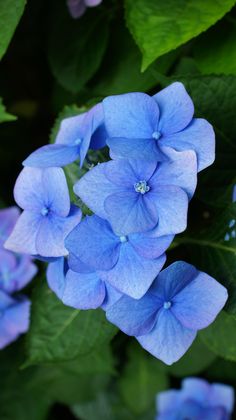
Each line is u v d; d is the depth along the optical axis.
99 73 0.52
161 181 0.37
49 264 0.42
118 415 0.63
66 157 0.39
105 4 0.52
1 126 0.59
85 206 0.39
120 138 0.37
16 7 0.45
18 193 0.40
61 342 0.46
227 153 0.43
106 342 0.45
